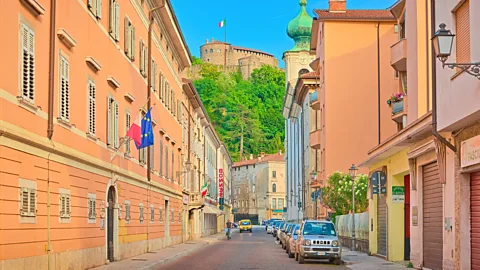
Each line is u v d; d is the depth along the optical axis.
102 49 25.50
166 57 42.62
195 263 29.09
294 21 96.38
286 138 105.81
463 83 17.14
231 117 150.88
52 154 19.12
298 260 30.23
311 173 62.59
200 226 66.81
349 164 53.31
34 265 17.50
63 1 20.23
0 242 15.16
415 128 22.78
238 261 30.56
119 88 28.53
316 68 64.81
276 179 141.00
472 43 16.62
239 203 151.38
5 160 15.53
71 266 21.08
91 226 23.78
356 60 53.94
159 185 39.28
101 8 25.41
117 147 27.84
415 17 31.95
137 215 32.78
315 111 65.56
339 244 29.47
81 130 22.53
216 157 92.69
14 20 16.11
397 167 27.80
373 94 53.72
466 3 17.48
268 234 87.81
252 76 170.62
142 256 31.88
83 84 22.77
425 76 31.36
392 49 36.69
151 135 28.09
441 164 20.33
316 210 56.31
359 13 55.44
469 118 17.06
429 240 23.16
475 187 18.53
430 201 23.02
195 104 59.00
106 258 26.14
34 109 17.58
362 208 44.84
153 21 36.72
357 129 53.53
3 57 15.36
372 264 27.05
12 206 15.98
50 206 18.97
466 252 18.80
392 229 29.00
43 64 18.41
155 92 38.03
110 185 26.80
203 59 192.62
